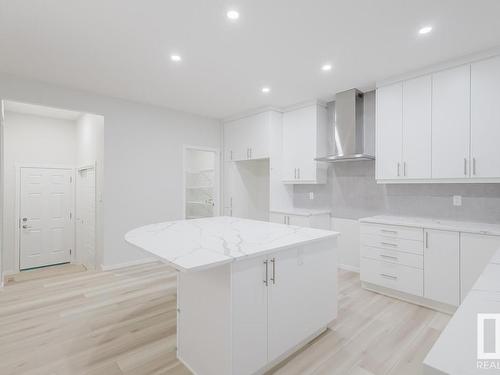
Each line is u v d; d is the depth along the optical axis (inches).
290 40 95.7
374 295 119.8
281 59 109.7
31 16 82.7
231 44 99.0
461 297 99.1
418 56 106.4
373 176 146.6
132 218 164.4
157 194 174.9
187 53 105.3
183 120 187.3
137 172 166.6
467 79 105.6
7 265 181.3
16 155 186.4
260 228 94.7
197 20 84.5
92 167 176.7
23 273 182.2
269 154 172.7
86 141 187.0
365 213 149.9
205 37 94.2
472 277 97.0
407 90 121.3
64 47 101.2
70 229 208.5
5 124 182.4
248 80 132.0
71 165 209.2
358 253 152.6
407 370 71.9
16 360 76.2
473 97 104.0
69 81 133.6
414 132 119.0
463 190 117.3
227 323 61.4
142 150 168.6
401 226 113.3
